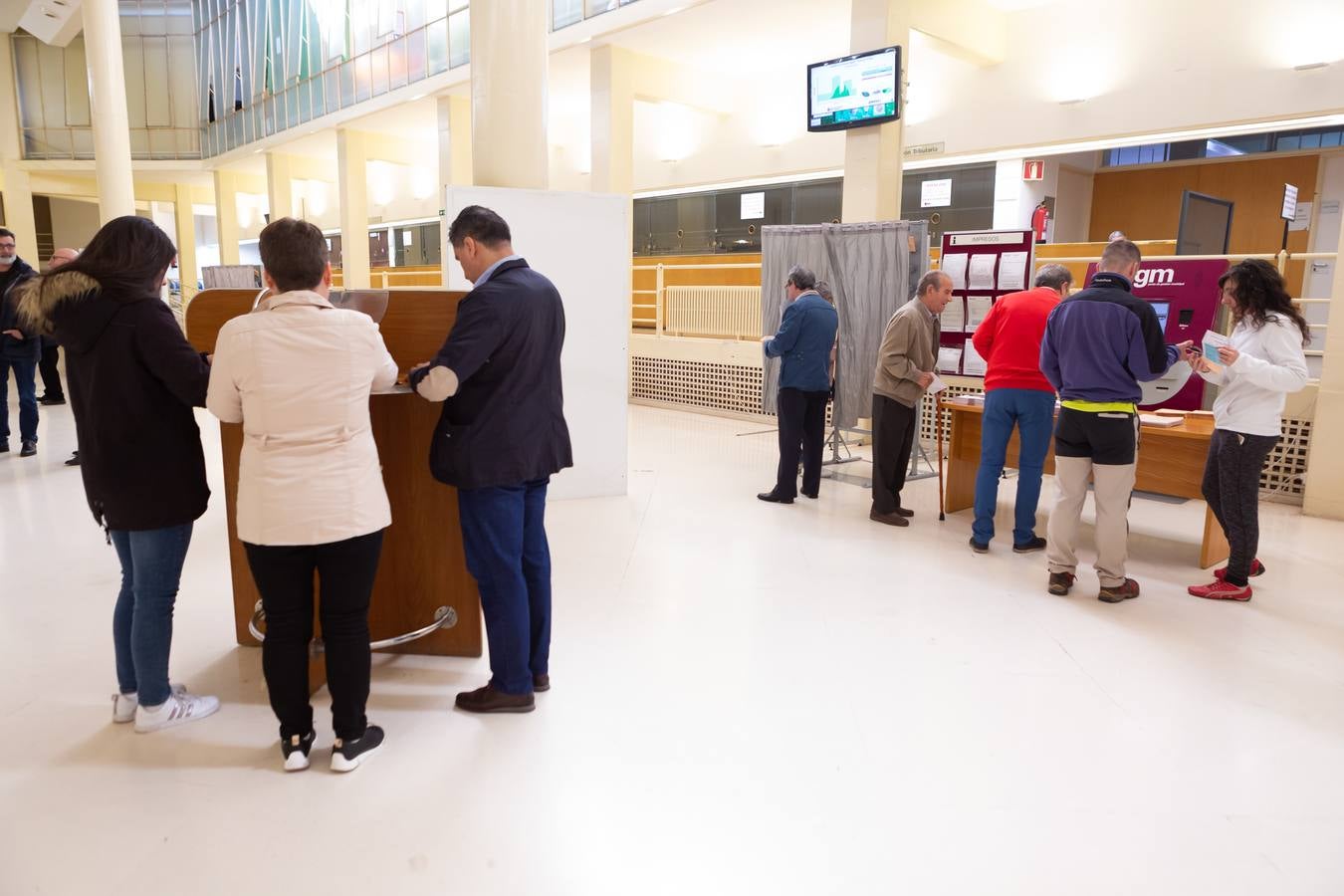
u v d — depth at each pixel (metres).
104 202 9.81
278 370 2.04
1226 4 7.35
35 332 2.24
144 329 2.22
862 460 6.77
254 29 16.73
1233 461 3.62
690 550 4.36
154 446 2.30
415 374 2.30
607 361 5.35
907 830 2.07
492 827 2.06
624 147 9.98
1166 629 3.37
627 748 2.44
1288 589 3.84
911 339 4.73
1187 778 2.32
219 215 20.19
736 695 2.77
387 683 2.84
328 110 14.70
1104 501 3.60
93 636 3.22
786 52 10.03
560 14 9.83
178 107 19.64
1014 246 5.46
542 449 2.51
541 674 2.77
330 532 2.10
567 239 5.06
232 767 2.32
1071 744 2.49
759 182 11.92
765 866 1.93
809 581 3.89
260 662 2.99
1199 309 4.82
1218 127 7.54
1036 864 1.96
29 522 4.82
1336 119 7.09
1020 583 3.90
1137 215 11.41
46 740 2.46
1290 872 1.93
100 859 1.93
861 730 2.56
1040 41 8.52
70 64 19.08
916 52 9.54
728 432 8.03
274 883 1.85
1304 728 2.60
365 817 2.09
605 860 1.95
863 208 7.45
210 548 4.32
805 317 5.13
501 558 2.51
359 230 15.18
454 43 11.48
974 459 5.24
